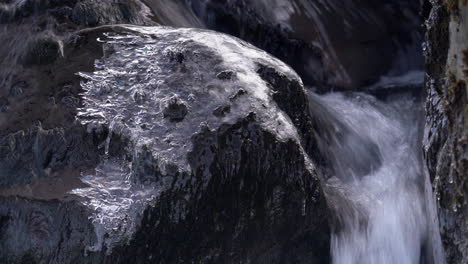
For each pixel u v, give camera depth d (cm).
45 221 518
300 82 666
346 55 937
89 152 555
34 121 572
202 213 541
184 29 665
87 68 612
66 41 644
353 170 742
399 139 817
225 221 554
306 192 597
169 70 604
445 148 536
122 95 587
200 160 544
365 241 650
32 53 629
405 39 991
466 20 504
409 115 867
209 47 628
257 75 624
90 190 530
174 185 532
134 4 750
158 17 779
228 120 566
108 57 623
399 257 661
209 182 545
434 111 570
